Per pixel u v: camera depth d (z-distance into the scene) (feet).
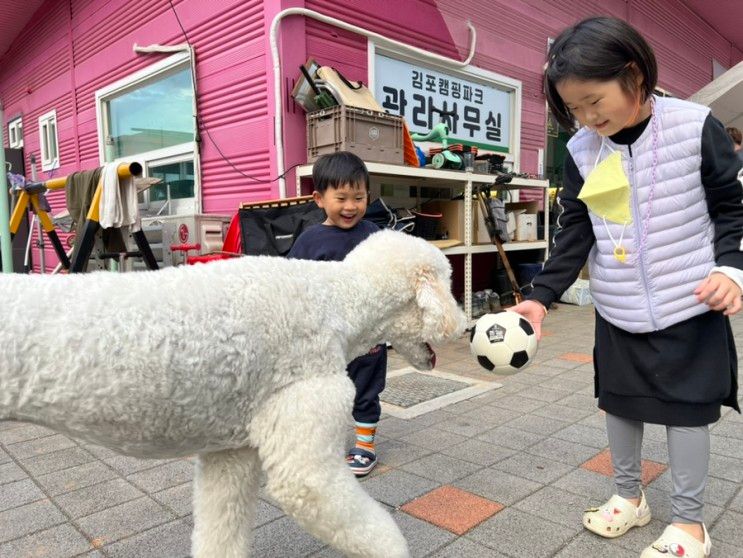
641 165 6.30
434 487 8.46
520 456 9.59
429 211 21.15
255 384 4.30
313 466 4.32
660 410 6.46
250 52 17.60
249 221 15.21
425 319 5.31
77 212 14.06
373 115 16.19
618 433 7.09
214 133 19.38
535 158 27.20
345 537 4.45
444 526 7.34
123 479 8.91
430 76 21.66
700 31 41.01
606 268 6.75
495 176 20.59
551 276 7.38
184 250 16.56
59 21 27.71
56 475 9.07
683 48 38.70
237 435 4.45
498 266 25.41
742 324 20.90
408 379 14.51
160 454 4.31
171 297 4.00
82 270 13.21
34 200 16.17
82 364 3.58
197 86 19.71
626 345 6.71
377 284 5.21
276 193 17.21
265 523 7.46
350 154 8.80
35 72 30.91
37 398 3.58
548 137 28.60
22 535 7.31
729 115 32.27
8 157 32.81
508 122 25.72
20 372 3.51
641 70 5.50
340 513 4.38
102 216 13.16
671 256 6.27
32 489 8.60
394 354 17.34
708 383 6.22
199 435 4.23
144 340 3.73
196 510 5.17
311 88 16.40
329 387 4.53
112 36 23.82
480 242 21.52
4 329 3.48
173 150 21.24
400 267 5.28
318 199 9.01
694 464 6.33
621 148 6.45
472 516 7.58
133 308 3.81
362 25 18.92
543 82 6.43
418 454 9.75
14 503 8.17
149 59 21.86
